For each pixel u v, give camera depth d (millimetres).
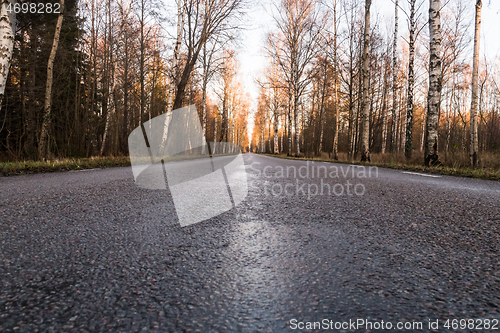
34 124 14945
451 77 25219
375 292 1479
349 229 2666
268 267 1804
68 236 2391
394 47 19141
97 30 18672
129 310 1296
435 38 10844
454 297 1436
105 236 2404
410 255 2012
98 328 1156
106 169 9906
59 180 6262
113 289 1493
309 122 39375
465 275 1691
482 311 1309
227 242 2297
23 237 2352
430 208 3520
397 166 11594
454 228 2676
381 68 24172
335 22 20781
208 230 2633
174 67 17344
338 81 21172
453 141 15234
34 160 11922
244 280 1617
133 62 20812
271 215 3229
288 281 1606
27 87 14742
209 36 17875
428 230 2617
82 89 19688
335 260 1920
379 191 4840
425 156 11164
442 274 1703
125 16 18203
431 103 10984
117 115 19234
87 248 2115
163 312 1281
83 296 1417
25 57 15117
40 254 1981
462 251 2092
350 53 19797
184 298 1410
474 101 10227
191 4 17391
